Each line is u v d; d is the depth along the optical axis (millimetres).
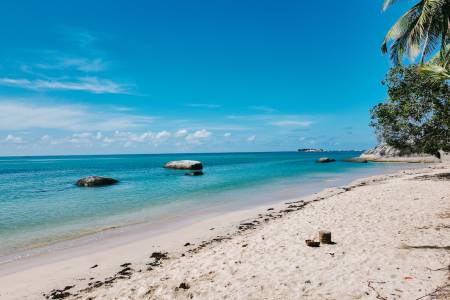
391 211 13367
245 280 7195
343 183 31000
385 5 15391
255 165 72375
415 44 14977
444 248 8211
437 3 13305
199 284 7215
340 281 6734
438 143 19938
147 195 25219
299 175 42125
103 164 97312
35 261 10305
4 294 7926
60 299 7496
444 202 14398
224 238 12180
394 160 68500
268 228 12312
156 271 8711
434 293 5863
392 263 7496
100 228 14656
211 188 29109
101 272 9211
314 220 12883
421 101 19406
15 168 79000
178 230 13828
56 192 28172
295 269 7605
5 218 17109
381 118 21531
